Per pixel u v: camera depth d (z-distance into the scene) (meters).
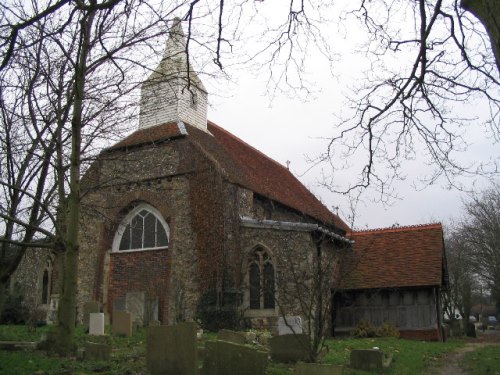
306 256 19.88
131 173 22.75
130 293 20.95
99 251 22.81
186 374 9.08
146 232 22.56
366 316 23.45
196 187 21.28
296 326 16.30
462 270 44.88
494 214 37.12
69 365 9.51
